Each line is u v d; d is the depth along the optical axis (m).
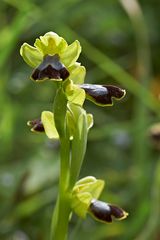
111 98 0.35
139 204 0.57
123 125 0.62
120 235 0.56
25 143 0.62
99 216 0.35
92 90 0.35
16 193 0.57
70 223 0.59
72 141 0.35
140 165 0.59
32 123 0.36
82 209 0.35
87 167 0.63
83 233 0.57
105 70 0.64
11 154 0.61
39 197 0.57
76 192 0.36
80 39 0.64
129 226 0.56
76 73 0.35
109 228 0.56
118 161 0.64
